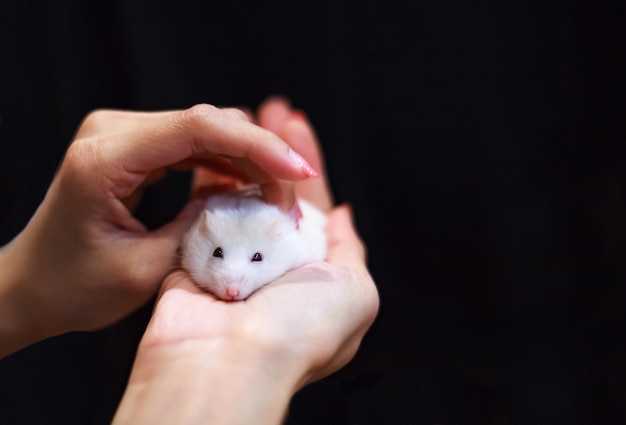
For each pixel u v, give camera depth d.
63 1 0.47
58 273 0.35
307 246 0.38
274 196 0.38
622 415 0.47
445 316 0.51
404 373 0.49
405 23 0.48
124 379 0.46
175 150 0.33
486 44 0.47
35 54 0.48
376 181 0.51
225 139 0.32
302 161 0.33
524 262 0.49
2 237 0.46
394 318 0.51
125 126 0.35
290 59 0.50
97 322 0.37
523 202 0.49
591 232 0.48
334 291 0.30
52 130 0.48
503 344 0.50
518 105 0.48
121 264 0.35
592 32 0.46
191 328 0.28
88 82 0.48
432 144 0.50
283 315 0.29
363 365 0.49
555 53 0.47
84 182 0.33
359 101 0.50
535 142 0.48
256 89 0.51
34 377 0.46
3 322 0.36
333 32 0.49
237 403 0.26
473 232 0.50
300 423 0.39
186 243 0.37
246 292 0.34
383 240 0.52
